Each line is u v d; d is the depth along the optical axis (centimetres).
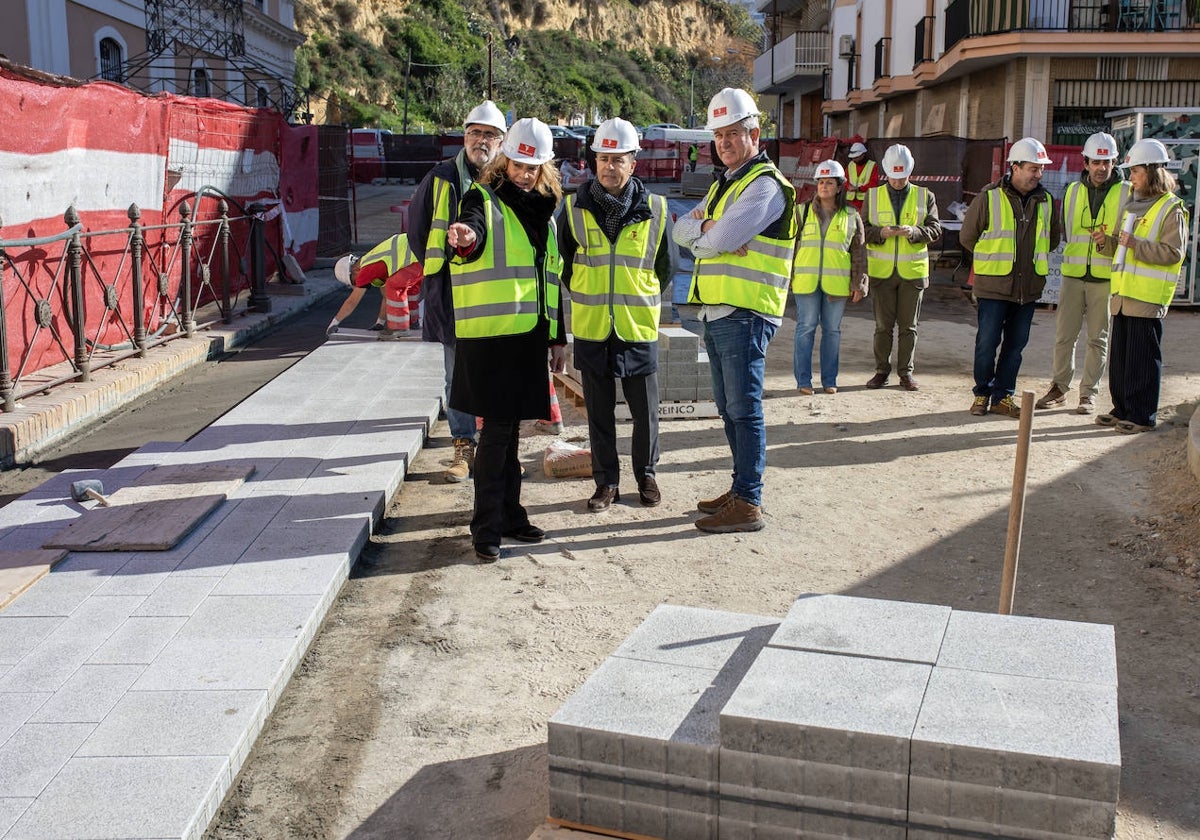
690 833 299
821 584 534
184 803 322
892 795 278
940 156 1917
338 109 6475
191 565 505
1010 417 877
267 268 1551
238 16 2912
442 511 634
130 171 1014
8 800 322
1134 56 2161
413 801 352
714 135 582
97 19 2314
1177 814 346
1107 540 593
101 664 407
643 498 652
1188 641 471
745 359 588
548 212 552
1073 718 281
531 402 545
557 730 306
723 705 316
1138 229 802
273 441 721
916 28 2764
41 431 746
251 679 398
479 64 8050
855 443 801
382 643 462
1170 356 1159
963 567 557
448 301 640
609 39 10512
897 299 977
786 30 5162
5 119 786
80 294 845
